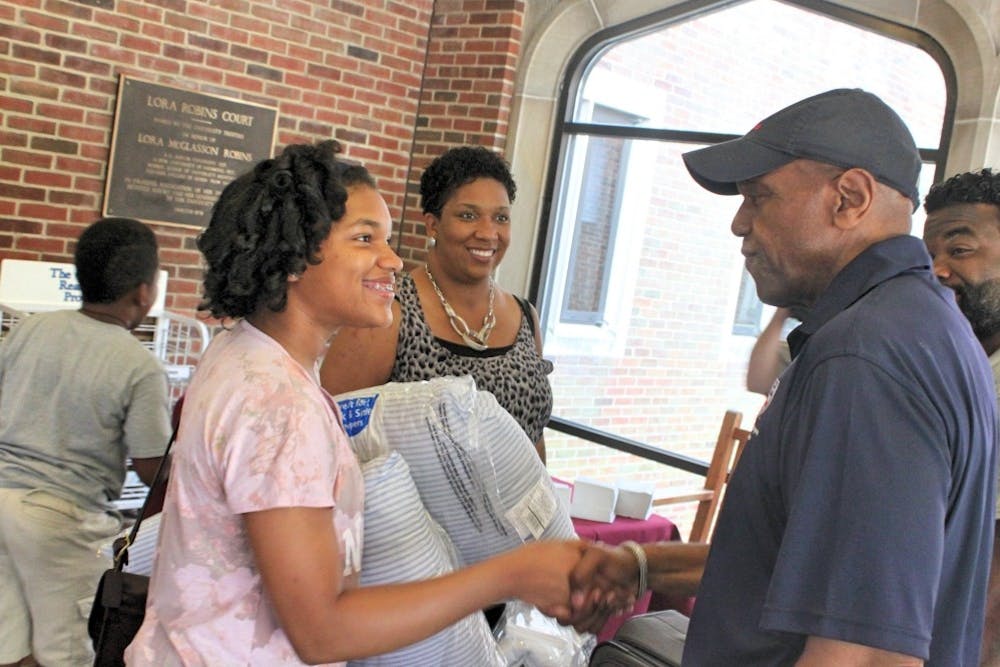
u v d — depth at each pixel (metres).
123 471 2.49
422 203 2.12
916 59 3.93
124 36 3.98
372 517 1.41
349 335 1.89
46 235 3.90
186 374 3.82
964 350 0.98
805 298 1.14
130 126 4.04
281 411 1.11
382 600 1.14
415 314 1.99
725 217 4.92
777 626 0.92
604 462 5.09
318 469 1.11
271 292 1.17
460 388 1.60
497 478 1.60
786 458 1.00
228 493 1.10
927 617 0.88
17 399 2.35
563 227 4.88
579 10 4.63
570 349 4.98
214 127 4.27
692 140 4.56
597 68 4.82
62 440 2.35
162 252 4.21
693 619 1.11
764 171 1.09
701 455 5.00
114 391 2.34
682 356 4.98
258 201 1.15
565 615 1.33
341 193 1.19
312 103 4.57
